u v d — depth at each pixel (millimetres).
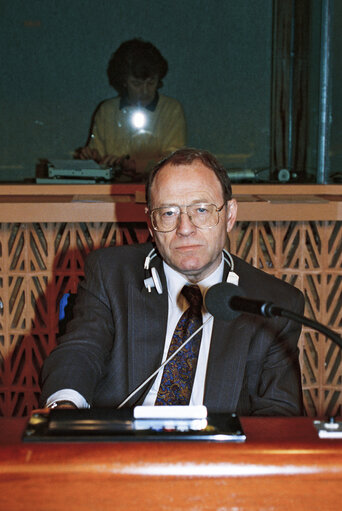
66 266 2654
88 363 1475
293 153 5215
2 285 2682
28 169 5566
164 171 1430
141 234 2625
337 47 4926
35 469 860
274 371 1534
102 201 2516
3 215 2469
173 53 5535
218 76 5566
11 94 5461
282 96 5191
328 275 2709
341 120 5031
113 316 1561
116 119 4516
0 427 981
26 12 5348
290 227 2764
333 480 878
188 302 1495
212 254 1439
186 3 5449
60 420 989
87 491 869
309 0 5004
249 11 5426
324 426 976
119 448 889
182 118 4559
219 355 1467
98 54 5465
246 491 877
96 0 5387
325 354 2691
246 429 971
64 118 5531
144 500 874
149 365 1497
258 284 1562
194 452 884
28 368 2705
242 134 5613
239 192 3045
